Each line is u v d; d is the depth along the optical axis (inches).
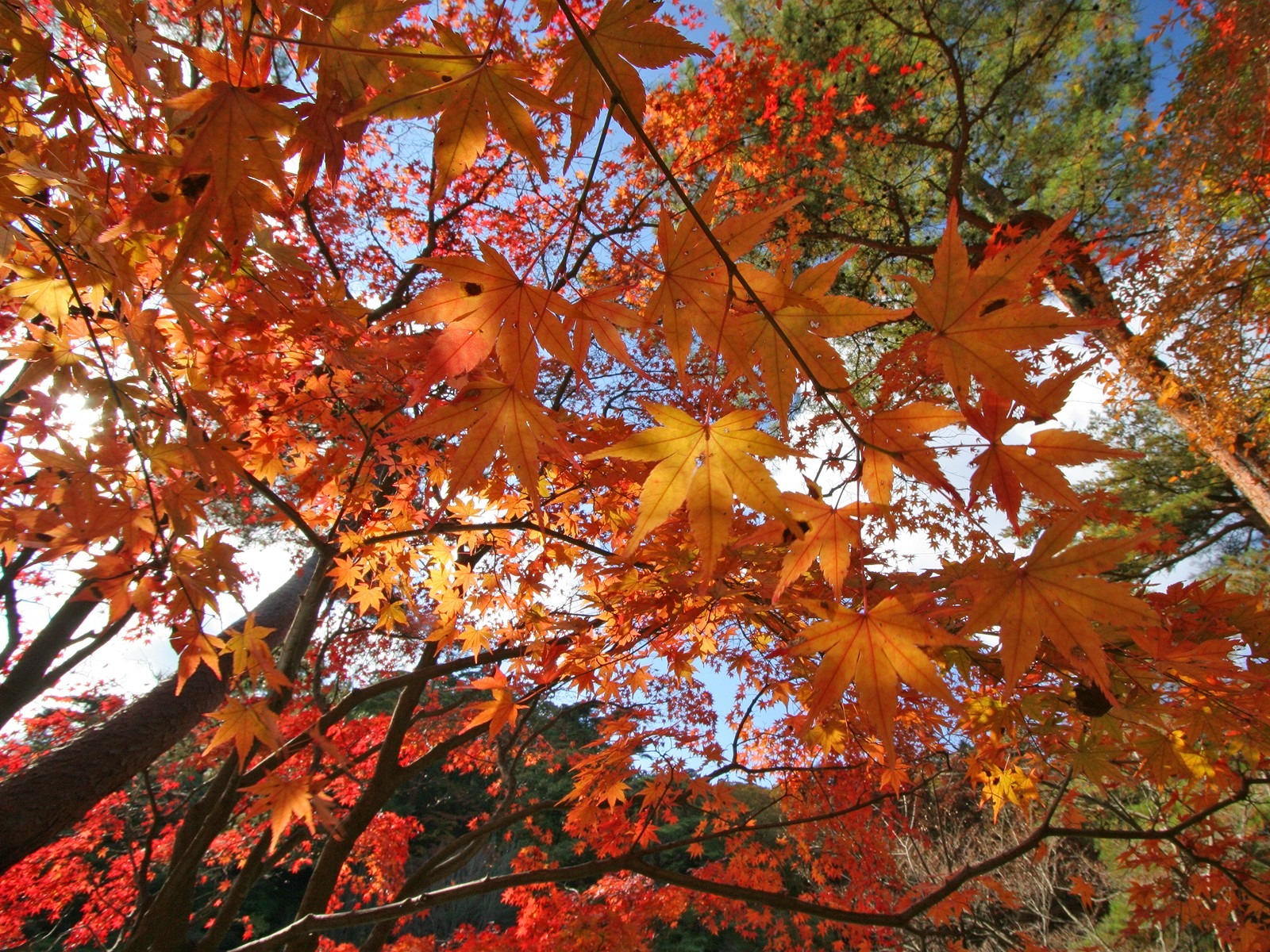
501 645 150.6
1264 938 90.7
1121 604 39.5
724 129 235.6
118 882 252.2
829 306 38.3
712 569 39.4
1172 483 458.9
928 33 367.6
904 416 40.5
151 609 63.3
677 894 181.2
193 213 39.7
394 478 141.6
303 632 174.6
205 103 40.6
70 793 185.8
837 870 177.8
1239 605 66.6
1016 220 363.9
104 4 51.3
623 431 103.6
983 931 298.8
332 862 170.6
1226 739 72.5
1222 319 307.0
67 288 63.8
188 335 63.6
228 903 157.6
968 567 53.3
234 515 289.9
